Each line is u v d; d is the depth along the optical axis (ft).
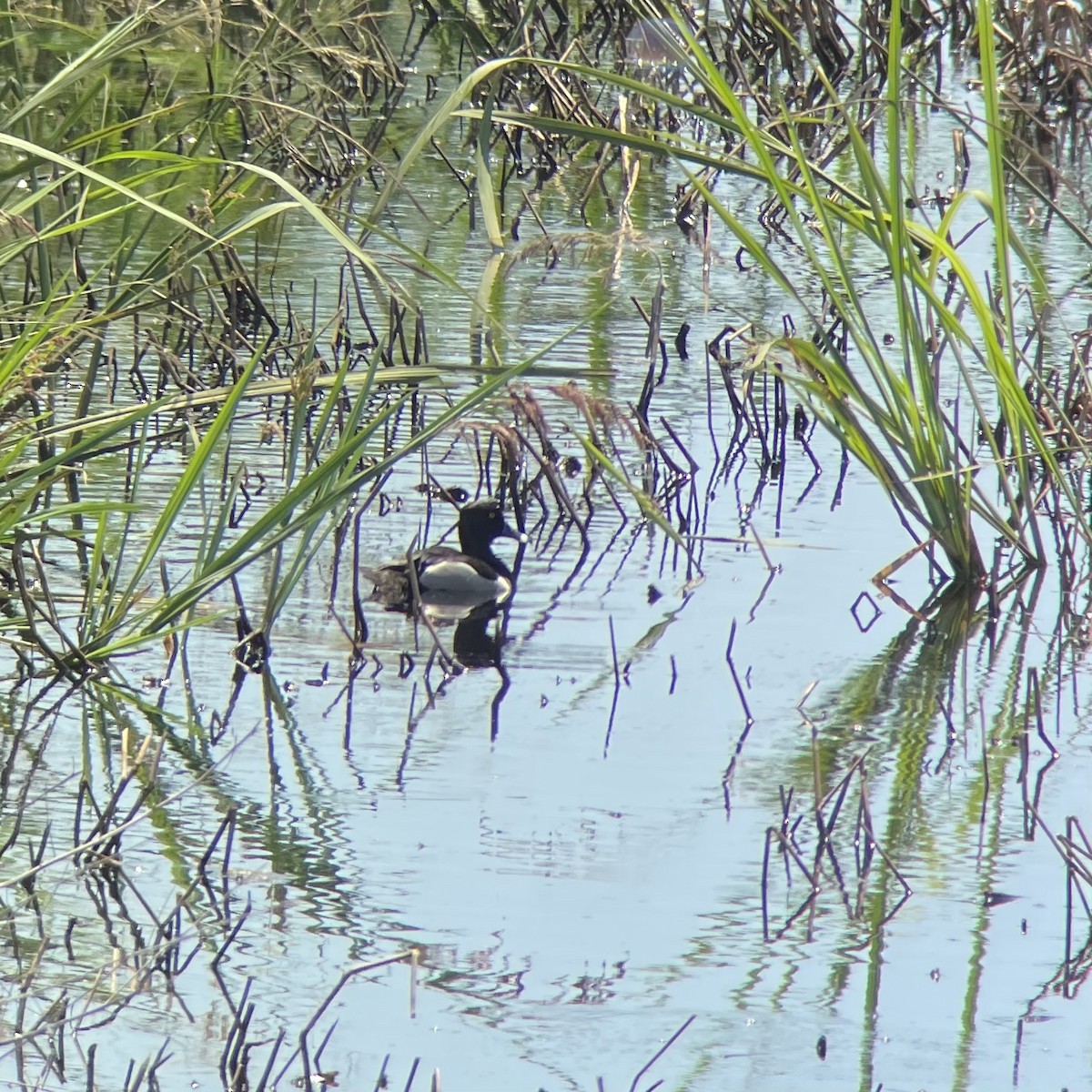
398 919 29.53
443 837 32.53
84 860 30.94
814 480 55.16
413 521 50.72
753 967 28.53
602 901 30.35
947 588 47.34
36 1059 25.09
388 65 83.05
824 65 101.14
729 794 34.86
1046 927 30.17
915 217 81.46
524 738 37.14
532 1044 26.08
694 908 30.30
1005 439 55.42
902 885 31.45
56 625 39.47
